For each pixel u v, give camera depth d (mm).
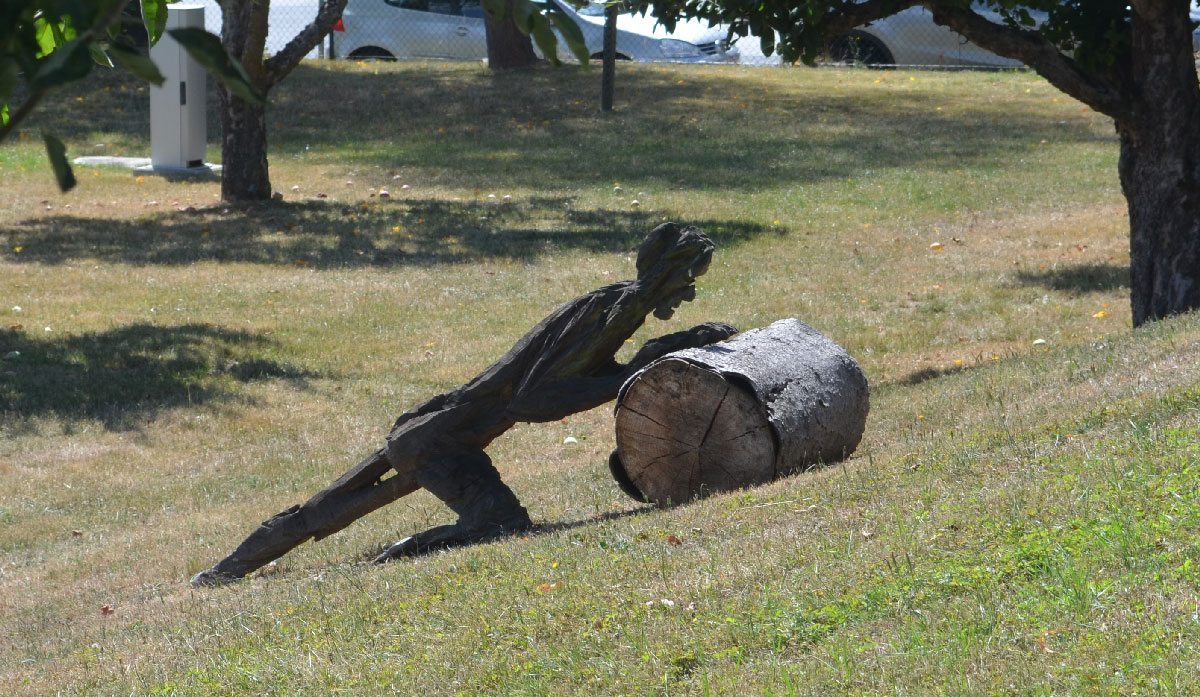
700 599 10133
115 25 4098
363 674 9945
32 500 18875
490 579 11867
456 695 9180
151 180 44375
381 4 66750
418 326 28141
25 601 15344
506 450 21406
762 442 14336
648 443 14906
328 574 14039
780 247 34938
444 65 64062
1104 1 21250
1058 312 27188
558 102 56250
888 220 37844
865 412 15773
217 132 53094
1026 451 12297
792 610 9461
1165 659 7523
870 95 57562
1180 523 9438
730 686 8375
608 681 8898
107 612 14461
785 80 60938
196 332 27000
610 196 41719
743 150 48156
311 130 52594
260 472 20094
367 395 23781
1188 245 20641
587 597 10688
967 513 10734
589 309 14406
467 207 40375
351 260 33688
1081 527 9742
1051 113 53531
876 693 7859
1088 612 8352
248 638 11648
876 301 29281
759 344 15141
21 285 30516
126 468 20219
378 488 15195
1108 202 38781
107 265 32812
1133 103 20781
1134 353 16328
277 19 66500
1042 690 7449
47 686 11406
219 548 16516
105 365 24734
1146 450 11305
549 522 15539
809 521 11695
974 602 8953
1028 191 40688
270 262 33438
